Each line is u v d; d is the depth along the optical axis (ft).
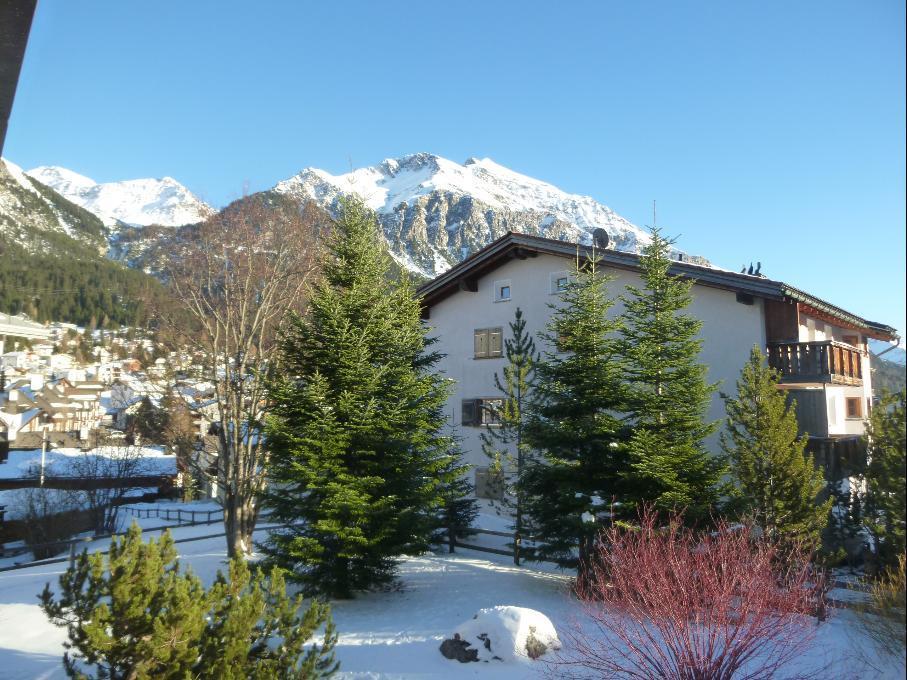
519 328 63.82
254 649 27.86
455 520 66.85
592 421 51.55
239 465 60.44
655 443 49.19
